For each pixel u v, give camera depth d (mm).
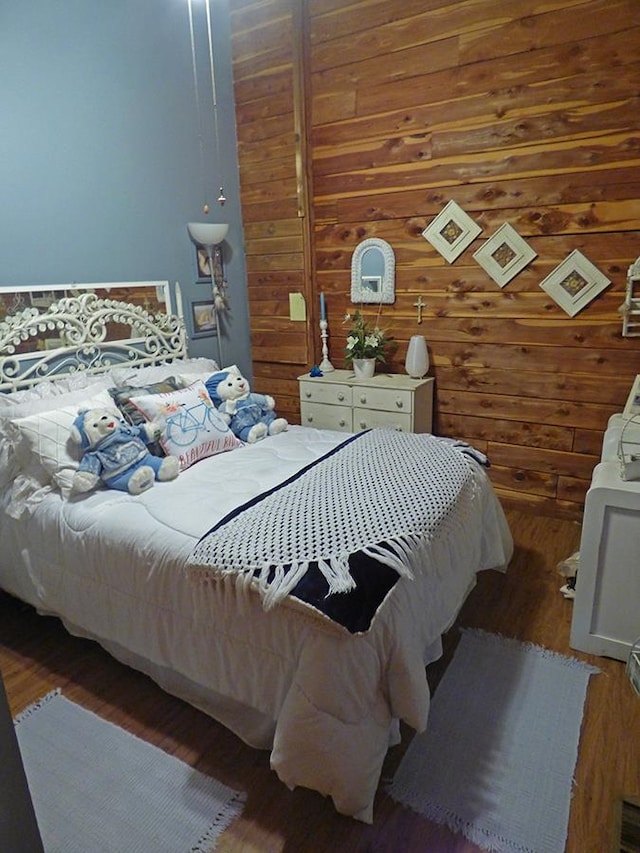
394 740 1536
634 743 1572
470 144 2840
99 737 1658
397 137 3045
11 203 2334
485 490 2172
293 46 3178
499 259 2887
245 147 3543
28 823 891
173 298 3174
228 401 2627
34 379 2434
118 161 2770
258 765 1554
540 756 1541
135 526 1743
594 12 2426
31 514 2021
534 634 2059
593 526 1815
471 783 1469
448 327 3145
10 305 2352
